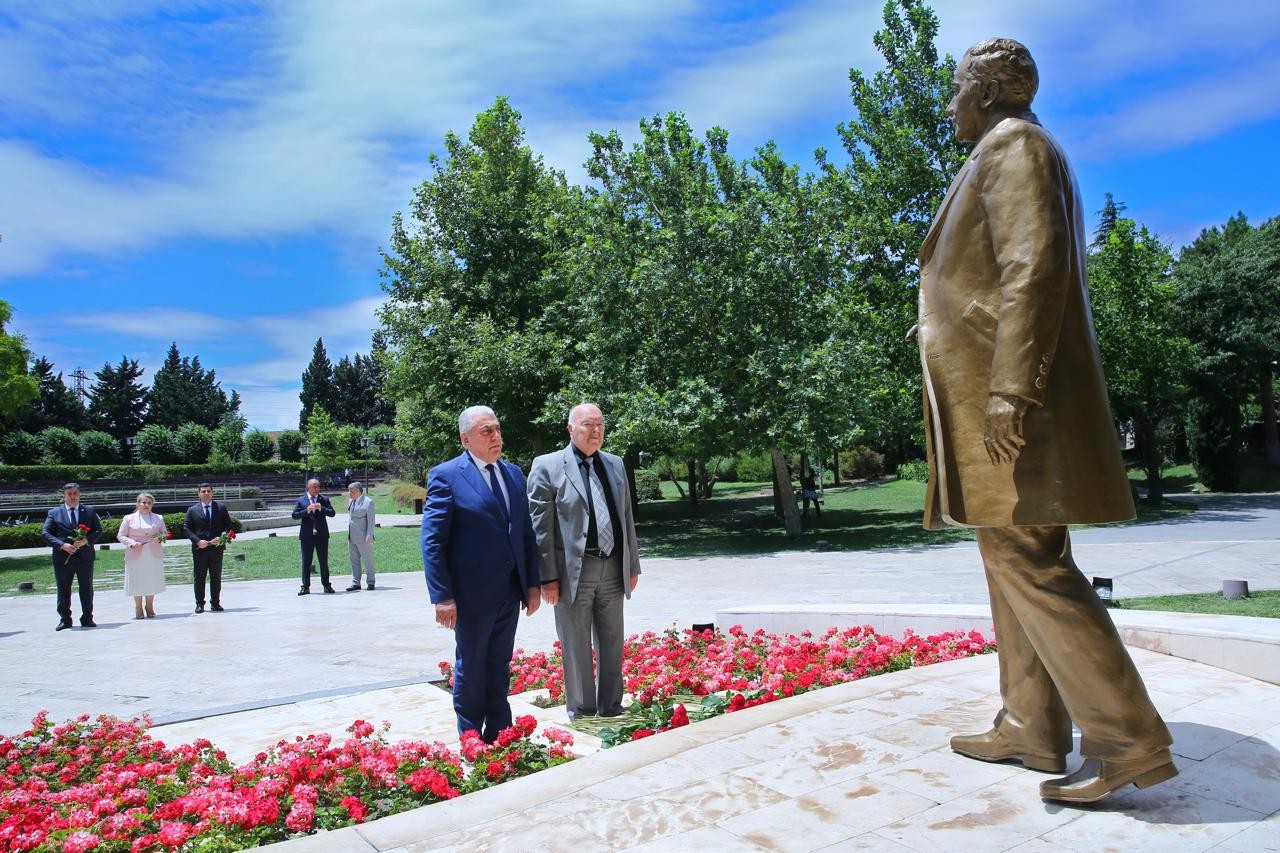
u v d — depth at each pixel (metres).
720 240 20.06
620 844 2.55
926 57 22.89
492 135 28.11
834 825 2.62
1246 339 28.92
